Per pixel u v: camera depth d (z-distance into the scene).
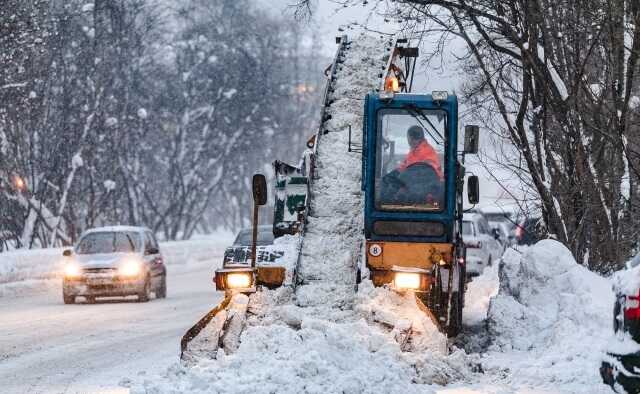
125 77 96.12
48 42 76.19
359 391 18.61
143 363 26.06
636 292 16.50
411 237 25.67
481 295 39.09
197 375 19.16
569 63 32.16
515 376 21.89
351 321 23.02
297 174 31.66
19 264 54.78
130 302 47.25
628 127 32.31
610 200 31.72
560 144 32.62
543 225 33.91
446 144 25.83
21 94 67.81
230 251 28.66
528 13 31.39
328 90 30.92
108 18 96.06
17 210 75.00
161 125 114.81
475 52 32.19
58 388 22.09
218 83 118.44
